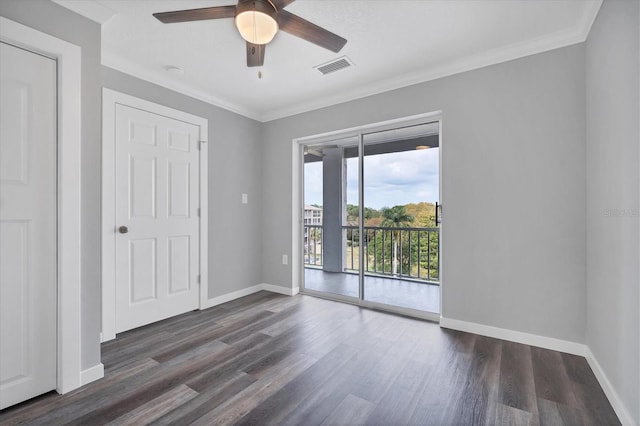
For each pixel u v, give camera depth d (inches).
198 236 122.0
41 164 63.4
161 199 109.5
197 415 58.6
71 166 66.6
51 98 64.6
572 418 57.5
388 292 125.6
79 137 68.0
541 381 69.7
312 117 135.9
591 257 75.7
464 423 56.4
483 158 95.1
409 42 87.0
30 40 60.6
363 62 98.5
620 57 57.4
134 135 101.5
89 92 70.3
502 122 92.0
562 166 83.3
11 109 59.6
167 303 111.3
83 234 69.6
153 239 107.2
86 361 69.7
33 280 62.6
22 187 61.0
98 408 60.6
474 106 96.6
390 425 56.1
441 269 103.6
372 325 104.7
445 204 102.0
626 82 55.0
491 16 75.2
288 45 88.5
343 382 69.9
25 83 61.2
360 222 129.7
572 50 81.6
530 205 88.0
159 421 56.9
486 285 95.0
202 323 107.0
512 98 90.3
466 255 98.3
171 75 108.4
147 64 100.3
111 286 95.5
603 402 62.2
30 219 62.1
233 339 93.7
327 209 141.3
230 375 73.1
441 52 92.4
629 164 54.2
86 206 70.2
